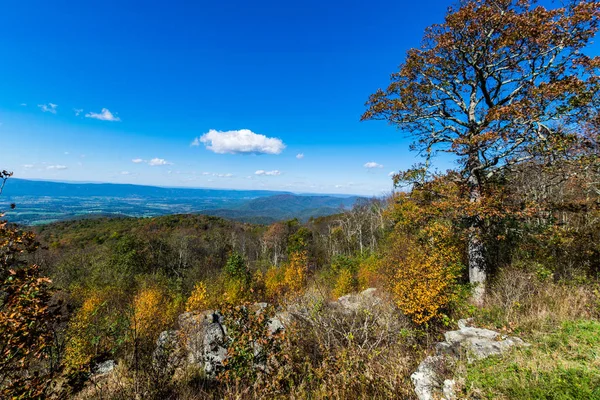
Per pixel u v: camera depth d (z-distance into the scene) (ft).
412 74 32.19
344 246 134.72
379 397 13.66
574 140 22.26
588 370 11.18
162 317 45.88
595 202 26.25
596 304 18.43
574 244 26.20
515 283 24.40
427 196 32.22
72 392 11.83
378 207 131.64
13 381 10.47
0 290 10.02
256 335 16.75
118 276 75.51
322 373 14.75
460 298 29.40
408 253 40.40
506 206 25.88
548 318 17.69
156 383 16.62
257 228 213.87
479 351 15.42
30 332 10.09
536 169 27.07
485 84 29.25
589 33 23.22
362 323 22.12
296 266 73.15
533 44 25.76
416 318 27.91
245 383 16.20
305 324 21.45
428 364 15.23
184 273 92.99
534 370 11.87
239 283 68.44
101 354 13.08
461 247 35.81
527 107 23.13
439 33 30.48
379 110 33.24
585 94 21.11
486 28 27.55
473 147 24.99
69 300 54.34
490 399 11.15
